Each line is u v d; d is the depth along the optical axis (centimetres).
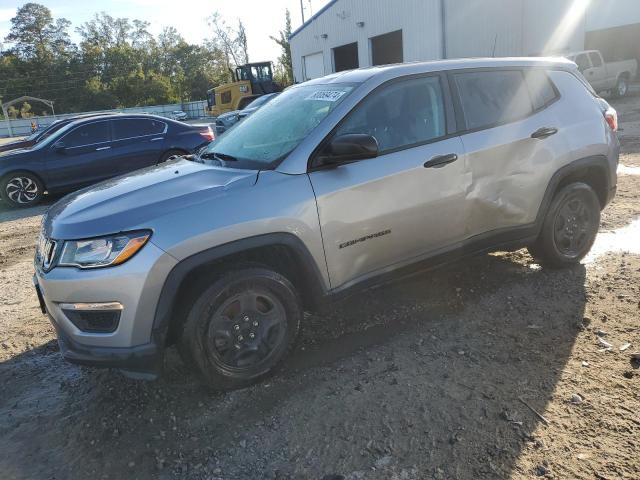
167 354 382
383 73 379
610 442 266
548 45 2616
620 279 450
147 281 290
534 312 406
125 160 1085
